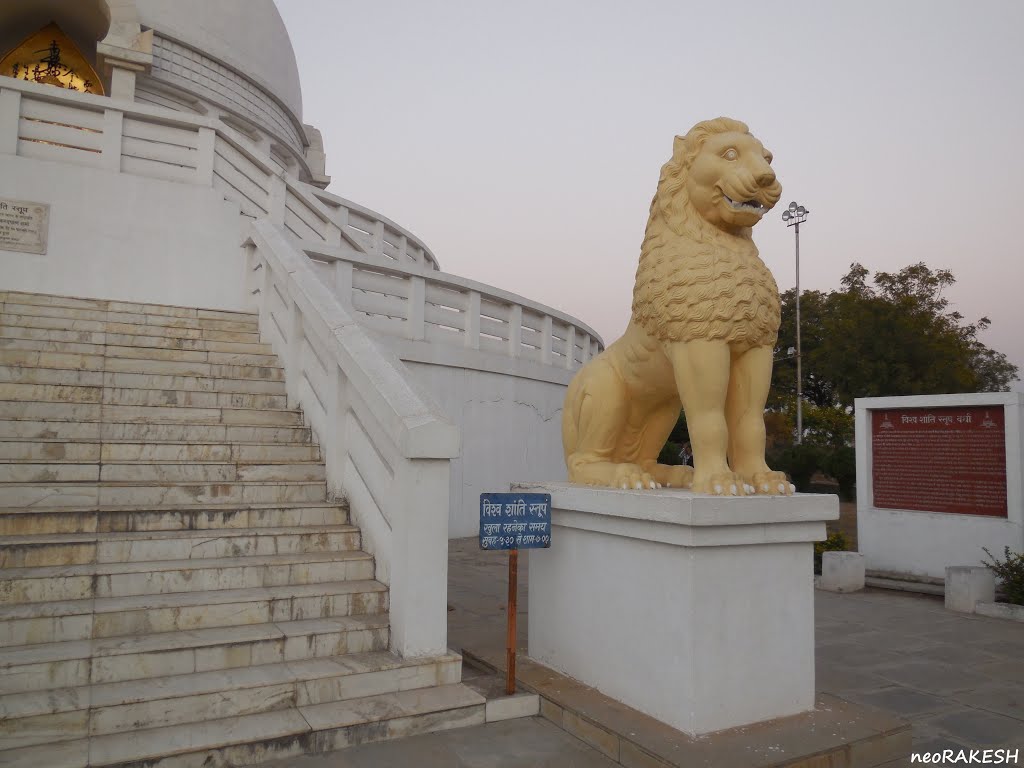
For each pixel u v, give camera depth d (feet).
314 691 11.99
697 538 11.28
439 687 13.05
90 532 14.32
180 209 31.71
